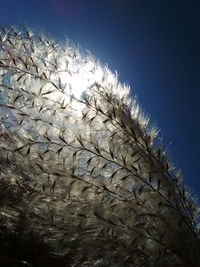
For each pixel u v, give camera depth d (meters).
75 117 1.59
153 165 1.53
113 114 1.57
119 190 1.49
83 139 1.53
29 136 1.54
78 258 1.44
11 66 1.63
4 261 1.35
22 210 1.48
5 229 1.49
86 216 1.43
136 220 1.43
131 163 1.51
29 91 1.62
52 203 1.47
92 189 1.45
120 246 1.40
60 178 1.47
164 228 1.43
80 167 1.51
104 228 1.41
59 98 1.59
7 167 1.53
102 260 1.42
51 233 1.45
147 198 1.47
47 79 1.61
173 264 1.37
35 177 1.51
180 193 1.48
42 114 1.60
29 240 1.46
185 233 1.42
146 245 1.42
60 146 1.51
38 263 1.44
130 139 1.55
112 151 1.49
